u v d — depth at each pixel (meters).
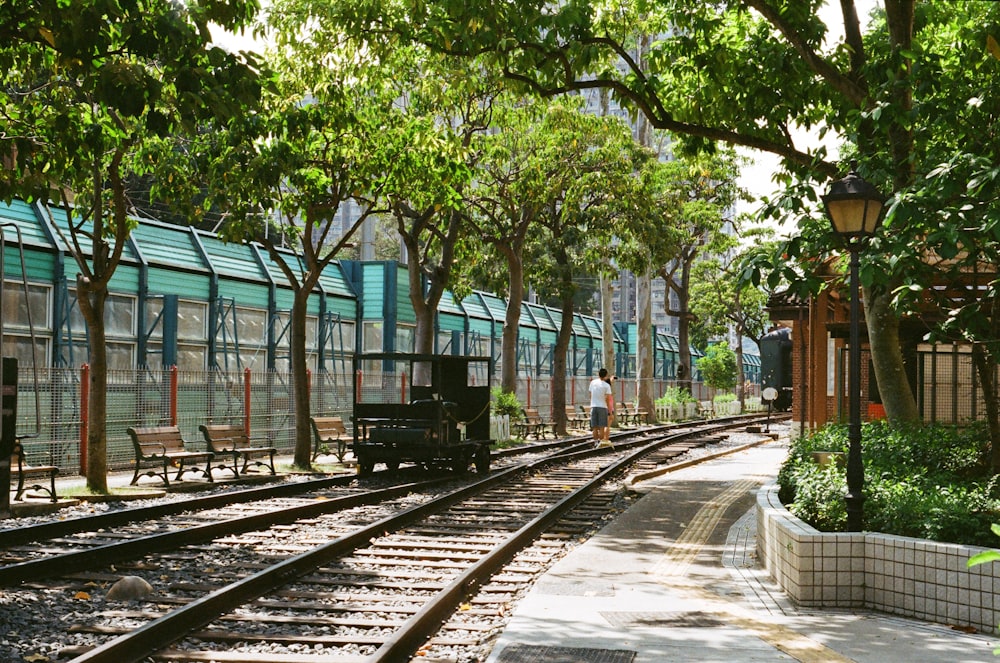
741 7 14.51
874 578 8.03
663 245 34.44
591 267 34.62
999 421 11.84
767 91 14.95
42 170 11.88
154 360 25.98
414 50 21.30
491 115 25.38
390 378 29.83
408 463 23.30
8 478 13.42
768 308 26.97
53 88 11.72
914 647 6.70
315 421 23.19
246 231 19.94
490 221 32.69
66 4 8.64
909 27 12.62
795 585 8.23
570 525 13.88
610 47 15.70
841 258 13.55
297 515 13.77
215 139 17.86
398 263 37.12
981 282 14.68
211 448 18.64
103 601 8.38
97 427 15.92
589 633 7.06
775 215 10.60
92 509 14.55
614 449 29.02
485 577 9.67
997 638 7.00
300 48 18.70
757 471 21.28
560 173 29.41
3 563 10.30
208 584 9.08
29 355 22.11
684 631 7.13
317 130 18.75
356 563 10.45
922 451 12.41
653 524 13.17
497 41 13.79
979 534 7.98
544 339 53.69
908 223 9.52
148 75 8.74
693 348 82.69
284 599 8.52
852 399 9.09
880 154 11.42
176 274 27.06
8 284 21.53
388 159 19.80
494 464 24.34
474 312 45.34
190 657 6.46
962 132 11.62
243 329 29.86
